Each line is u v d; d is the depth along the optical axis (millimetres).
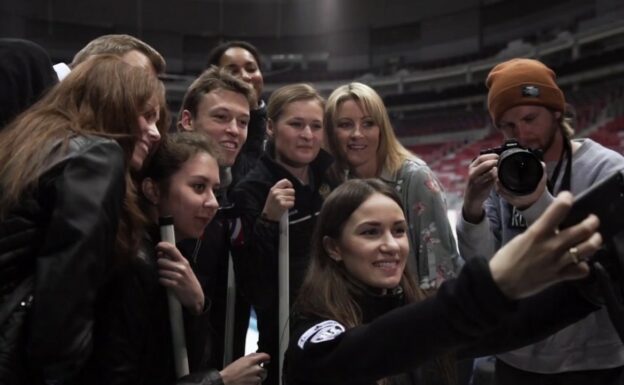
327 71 17781
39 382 1001
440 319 683
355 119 2266
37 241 1018
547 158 1802
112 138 1128
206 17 17203
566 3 14062
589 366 1686
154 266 1312
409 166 2221
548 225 587
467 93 16125
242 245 1846
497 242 1946
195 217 1521
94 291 997
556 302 855
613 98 12789
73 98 1166
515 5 15250
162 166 1510
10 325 974
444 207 2184
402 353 732
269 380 1875
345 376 806
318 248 1311
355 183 1307
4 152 1094
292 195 1842
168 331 1368
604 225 654
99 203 1005
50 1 15641
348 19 17484
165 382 1366
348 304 1212
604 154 1712
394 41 17297
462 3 16156
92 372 1182
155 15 16781
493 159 1595
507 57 14383
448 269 2131
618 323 708
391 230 1269
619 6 12422
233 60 3195
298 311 1243
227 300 1854
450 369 1313
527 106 1730
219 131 2156
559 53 13320
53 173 1028
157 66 2092
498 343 905
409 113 17344
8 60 1454
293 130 2158
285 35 17781
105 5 16219
